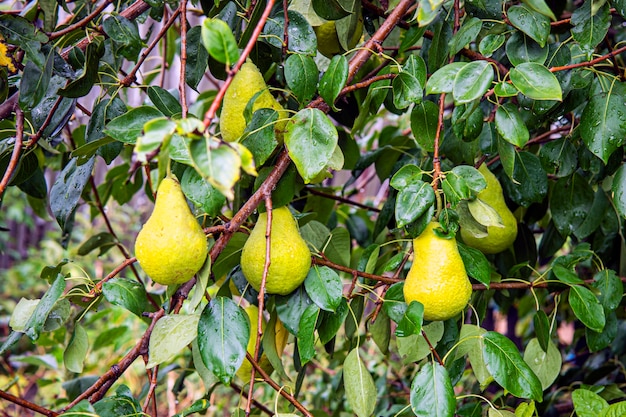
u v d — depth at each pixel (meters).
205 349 1.02
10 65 1.12
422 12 0.96
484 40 1.10
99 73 1.18
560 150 1.22
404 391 1.74
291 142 1.02
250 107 1.06
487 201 1.22
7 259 3.50
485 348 1.08
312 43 1.11
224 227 1.05
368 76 1.22
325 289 1.09
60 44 1.19
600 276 1.22
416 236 1.06
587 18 1.09
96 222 3.03
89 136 1.17
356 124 1.26
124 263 1.09
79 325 1.12
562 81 1.12
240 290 1.23
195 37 1.17
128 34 1.15
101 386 1.05
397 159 1.47
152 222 1.01
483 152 1.24
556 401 1.58
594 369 1.51
